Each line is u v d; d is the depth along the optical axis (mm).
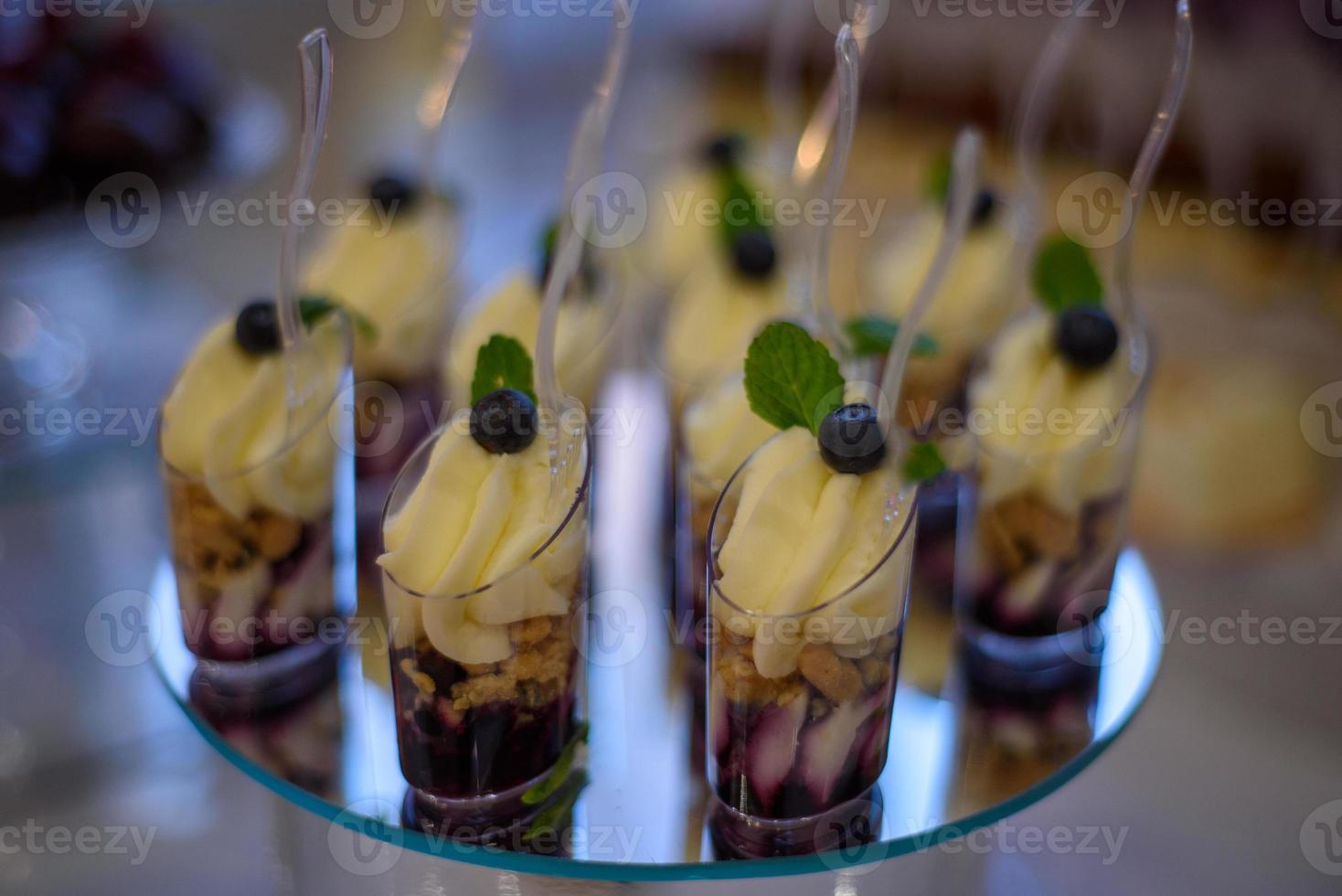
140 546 577
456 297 605
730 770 448
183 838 495
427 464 457
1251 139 750
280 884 482
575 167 461
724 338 566
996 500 492
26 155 588
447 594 434
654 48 989
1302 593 562
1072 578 497
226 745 475
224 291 708
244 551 479
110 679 536
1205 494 593
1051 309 528
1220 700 534
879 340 520
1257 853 496
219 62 696
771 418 468
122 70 621
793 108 847
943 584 538
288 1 1041
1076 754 476
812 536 442
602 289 586
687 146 766
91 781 508
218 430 473
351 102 889
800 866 442
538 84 939
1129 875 491
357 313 548
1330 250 707
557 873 441
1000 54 822
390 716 486
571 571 451
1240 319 678
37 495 593
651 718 488
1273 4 778
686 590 510
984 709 491
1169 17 817
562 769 469
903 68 855
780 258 580
